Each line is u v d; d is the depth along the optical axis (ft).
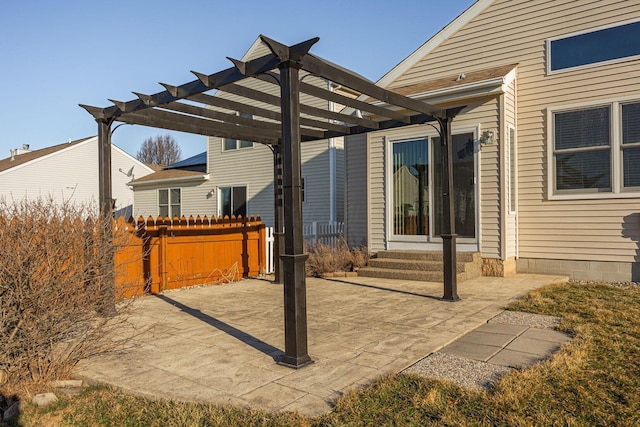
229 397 11.64
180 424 10.16
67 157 88.99
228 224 33.27
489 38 32.71
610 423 9.77
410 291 26.17
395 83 37.24
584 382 11.86
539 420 9.90
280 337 17.30
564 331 16.97
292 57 14.30
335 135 29.66
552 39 30.17
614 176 28.07
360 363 13.99
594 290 24.81
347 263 34.91
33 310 12.76
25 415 11.19
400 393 11.51
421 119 24.77
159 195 72.43
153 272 27.96
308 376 13.02
